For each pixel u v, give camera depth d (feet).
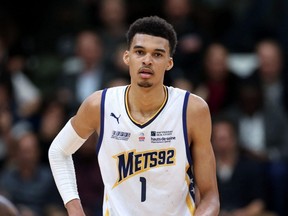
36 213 72.02
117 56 78.95
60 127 76.48
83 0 90.53
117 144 42.14
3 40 88.12
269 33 86.58
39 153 75.10
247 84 77.97
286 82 77.87
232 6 91.45
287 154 73.87
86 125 43.19
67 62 86.12
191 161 42.14
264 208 71.00
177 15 83.71
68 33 89.20
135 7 89.45
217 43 82.28
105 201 42.63
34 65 87.25
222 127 71.20
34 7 94.79
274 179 71.82
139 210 41.88
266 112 76.07
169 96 42.39
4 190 72.54
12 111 81.51
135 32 41.47
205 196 42.29
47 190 72.90
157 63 41.19
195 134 42.22
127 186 41.98
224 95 78.69
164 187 41.86
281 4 86.84
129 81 76.95
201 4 90.02
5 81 83.25
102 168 42.65
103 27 86.33
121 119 42.19
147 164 41.81
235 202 70.44
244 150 72.43
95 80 79.51
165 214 41.91
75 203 43.32
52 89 85.46
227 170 71.15
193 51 81.30
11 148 76.02
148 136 41.86
